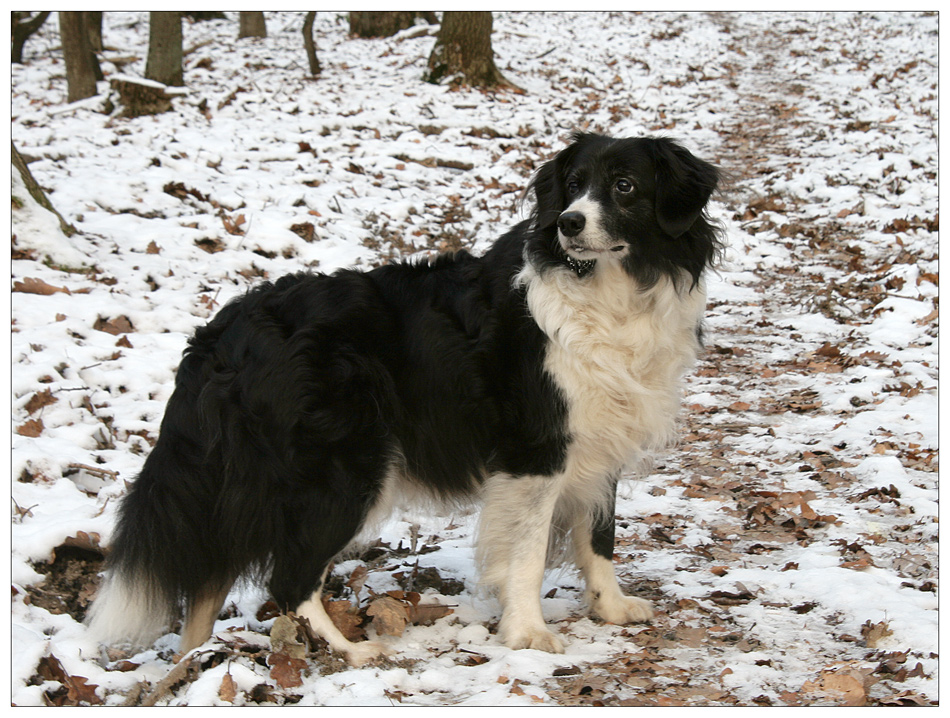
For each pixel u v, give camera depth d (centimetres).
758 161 1264
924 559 416
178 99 1306
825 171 1154
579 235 336
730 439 584
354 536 346
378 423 349
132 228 775
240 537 342
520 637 345
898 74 1791
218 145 1097
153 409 532
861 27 2438
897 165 1155
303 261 797
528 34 2206
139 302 646
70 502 427
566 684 310
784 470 535
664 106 1642
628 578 416
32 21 1806
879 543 435
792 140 1370
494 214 996
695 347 384
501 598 357
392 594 374
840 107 1548
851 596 370
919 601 365
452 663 331
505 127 1338
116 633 334
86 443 485
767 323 791
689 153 364
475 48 1578
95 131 1130
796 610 373
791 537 455
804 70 1950
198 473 340
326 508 338
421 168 1133
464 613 376
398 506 397
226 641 328
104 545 394
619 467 375
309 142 1168
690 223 355
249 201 903
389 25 2095
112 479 458
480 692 303
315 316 351
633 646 346
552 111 1521
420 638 355
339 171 1062
